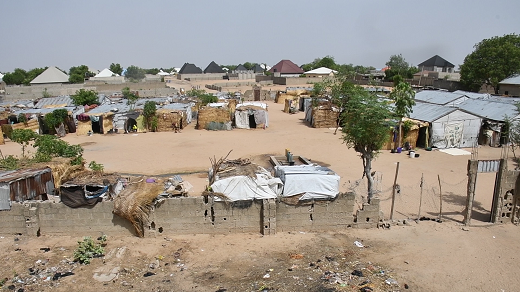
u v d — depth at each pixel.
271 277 13.12
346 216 17.06
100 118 42.09
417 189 22.77
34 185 17.59
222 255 14.80
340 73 73.44
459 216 18.80
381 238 16.36
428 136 33.72
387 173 26.00
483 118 34.72
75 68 115.94
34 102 56.09
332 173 17.33
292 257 14.58
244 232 16.75
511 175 17.38
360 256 14.75
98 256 14.66
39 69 105.19
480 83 62.19
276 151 32.84
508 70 58.19
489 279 13.28
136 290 12.51
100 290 12.51
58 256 14.70
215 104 49.97
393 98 32.44
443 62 116.69
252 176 16.81
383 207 20.06
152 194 16.31
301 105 60.84
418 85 77.88
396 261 14.41
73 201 16.05
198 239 16.12
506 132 30.27
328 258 14.48
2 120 42.16
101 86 80.50
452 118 33.59
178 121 43.28
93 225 16.38
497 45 58.88
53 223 16.31
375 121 17.39
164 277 13.28
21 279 13.04
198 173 26.34
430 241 16.09
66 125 43.75
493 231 17.09
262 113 44.16
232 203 16.34
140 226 16.14
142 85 84.94
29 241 15.88
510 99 43.88
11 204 16.05
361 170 26.70
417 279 13.19
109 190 17.14
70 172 20.67
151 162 29.52
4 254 14.75
